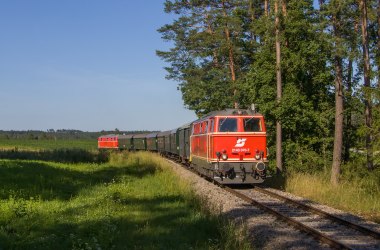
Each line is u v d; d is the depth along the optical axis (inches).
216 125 746.2
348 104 955.3
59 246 335.6
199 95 1365.7
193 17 1413.6
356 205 558.9
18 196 557.0
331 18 765.9
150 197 592.7
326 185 703.1
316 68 1016.2
